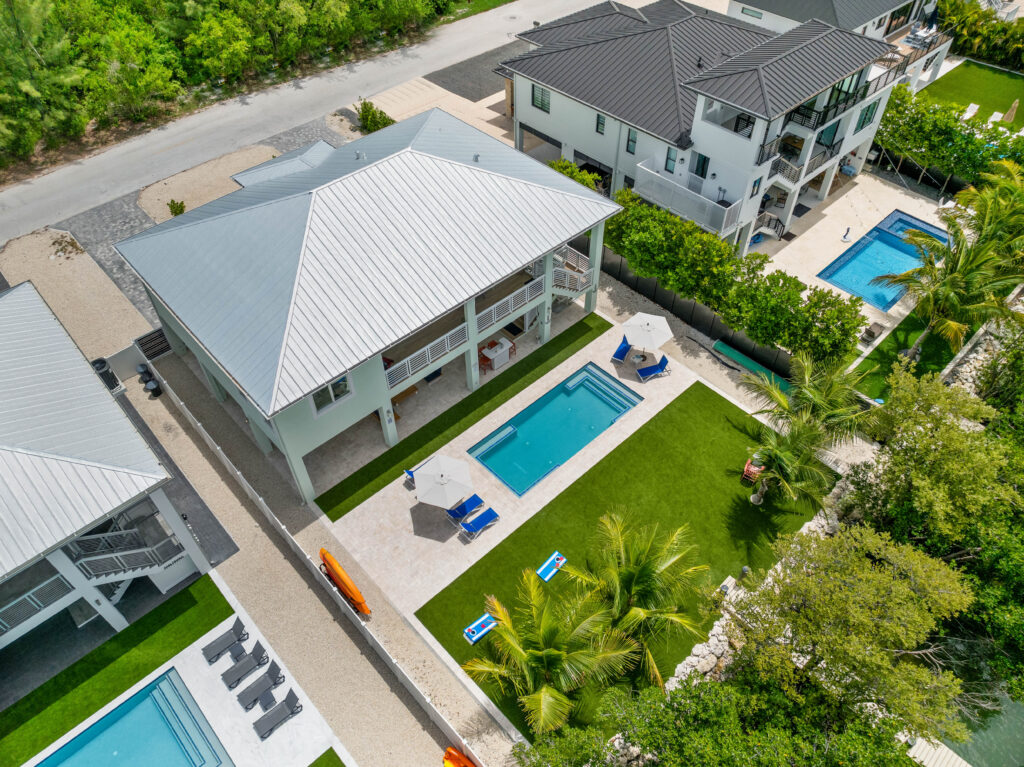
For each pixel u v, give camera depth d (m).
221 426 27.95
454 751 19.14
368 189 25.45
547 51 38.03
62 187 40.47
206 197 39.34
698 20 37.28
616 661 18.25
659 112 33.34
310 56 51.41
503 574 23.30
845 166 40.62
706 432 27.56
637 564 19.95
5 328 23.38
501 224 26.45
